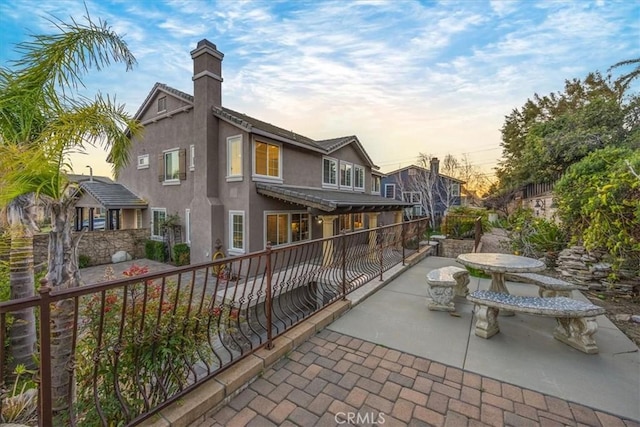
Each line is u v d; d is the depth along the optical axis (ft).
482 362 8.86
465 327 11.42
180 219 36.06
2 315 4.29
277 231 32.35
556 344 9.98
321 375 8.29
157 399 6.72
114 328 6.49
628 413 6.60
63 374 8.15
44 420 4.69
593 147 33.24
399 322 11.93
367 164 54.65
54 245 8.39
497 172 75.00
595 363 8.73
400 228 24.48
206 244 30.35
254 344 11.43
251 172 29.17
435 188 63.82
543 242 21.25
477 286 17.34
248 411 6.88
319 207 26.21
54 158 8.16
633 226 13.91
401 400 7.20
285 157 33.91
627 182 13.97
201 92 30.32
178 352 6.87
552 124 42.73
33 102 8.51
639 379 7.91
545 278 13.58
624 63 31.17
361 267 18.22
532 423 6.37
